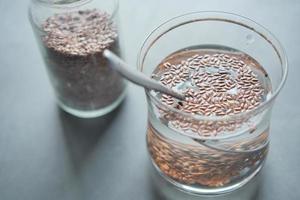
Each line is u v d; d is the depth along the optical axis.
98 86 0.40
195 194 0.36
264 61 0.35
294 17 0.47
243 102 0.34
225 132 0.32
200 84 0.35
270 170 0.38
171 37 0.36
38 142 0.40
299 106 0.41
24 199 0.37
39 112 0.42
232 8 0.48
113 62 0.30
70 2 0.37
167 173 0.36
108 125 0.41
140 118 0.41
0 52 0.47
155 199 0.37
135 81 0.31
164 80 0.35
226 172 0.34
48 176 0.38
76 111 0.42
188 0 0.49
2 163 0.39
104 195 0.37
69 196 0.37
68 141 0.40
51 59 0.39
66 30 0.38
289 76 0.43
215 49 0.37
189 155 0.33
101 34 0.39
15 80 0.45
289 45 0.45
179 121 0.32
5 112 0.43
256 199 0.36
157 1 0.49
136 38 0.46
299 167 0.38
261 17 0.47
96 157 0.39
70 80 0.39
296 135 0.39
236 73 0.35
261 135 0.33
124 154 0.39
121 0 0.49
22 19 0.49
